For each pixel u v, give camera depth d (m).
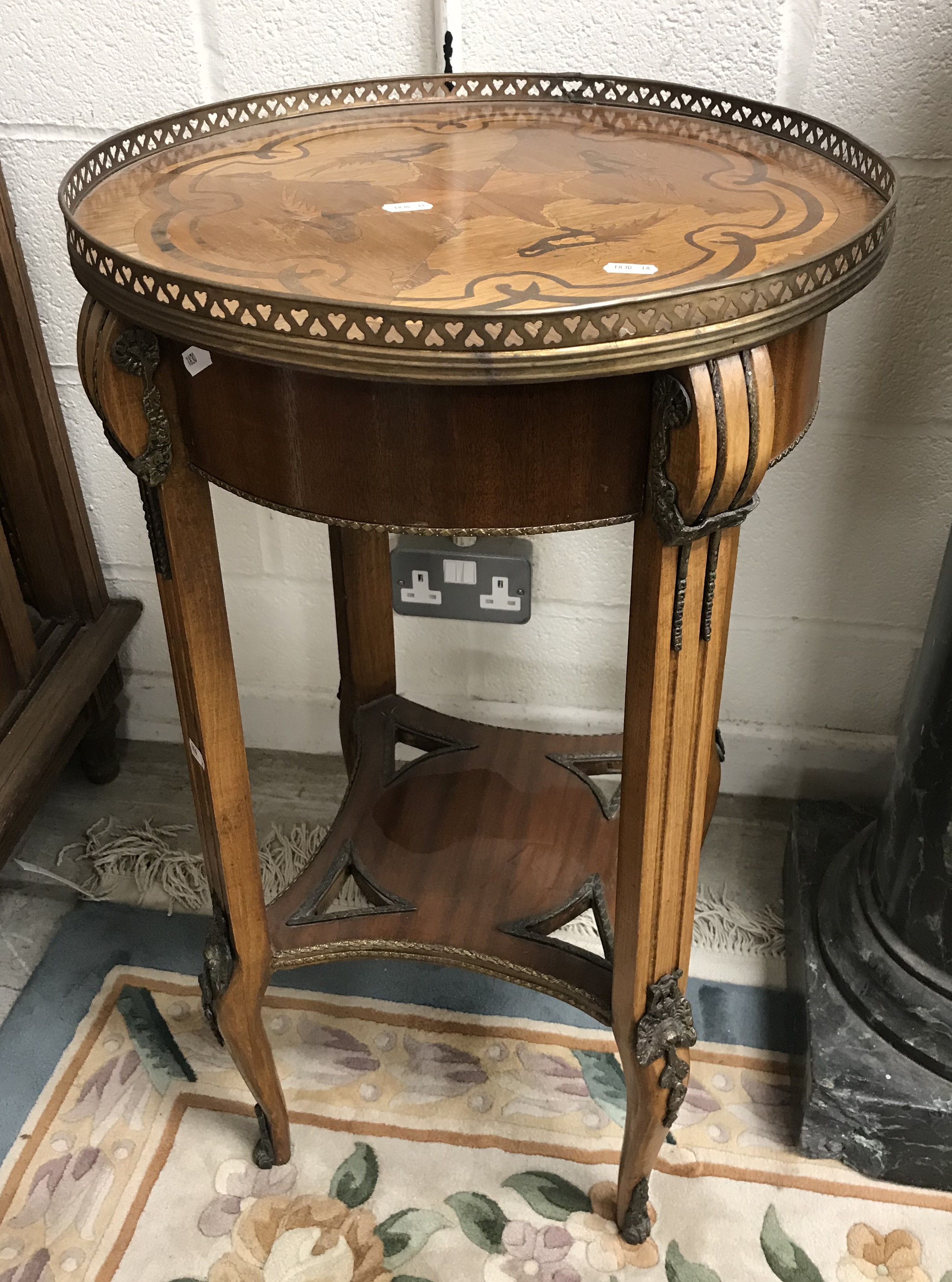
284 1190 0.93
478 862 0.95
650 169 0.73
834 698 1.23
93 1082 1.01
